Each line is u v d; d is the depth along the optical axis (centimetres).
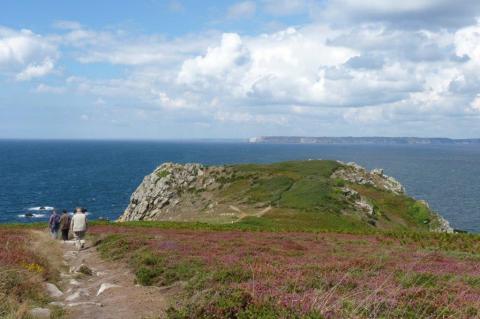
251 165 9856
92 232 3806
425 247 3077
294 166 9969
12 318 1106
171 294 1504
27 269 1652
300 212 6562
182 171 9525
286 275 1490
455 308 1078
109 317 1259
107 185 15462
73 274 1970
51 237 3312
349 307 1034
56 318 1206
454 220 10375
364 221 6662
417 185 17262
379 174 10294
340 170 9806
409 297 1174
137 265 2033
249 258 2062
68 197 12519
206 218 6931
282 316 960
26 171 19650
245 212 7081
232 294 1099
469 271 1808
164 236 3189
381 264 1834
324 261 2027
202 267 1858
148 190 9219
